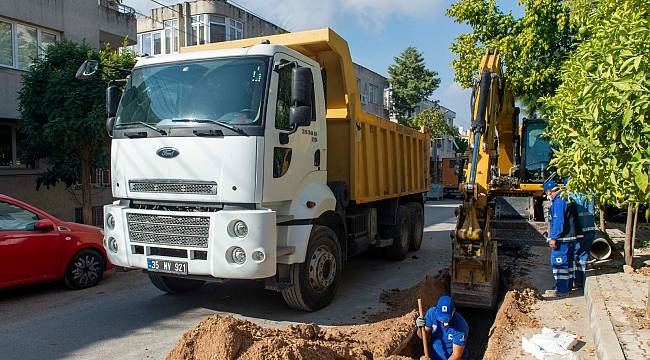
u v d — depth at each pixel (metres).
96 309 6.85
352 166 7.57
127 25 18.16
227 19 28.23
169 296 7.52
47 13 14.80
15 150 14.22
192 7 27.95
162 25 28.95
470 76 14.93
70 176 12.54
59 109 10.48
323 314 6.59
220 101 5.77
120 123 6.27
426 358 4.95
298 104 5.73
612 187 3.81
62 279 7.76
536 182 11.91
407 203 11.27
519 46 13.50
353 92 7.69
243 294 7.59
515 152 12.62
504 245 9.90
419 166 11.74
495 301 7.09
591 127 3.82
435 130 40.69
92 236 8.09
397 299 7.22
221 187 5.53
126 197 6.12
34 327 6.09
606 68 3.79
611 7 4.80
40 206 14.45
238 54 5.96
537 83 13.23
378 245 9.12
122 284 8.30
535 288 7.26
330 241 6.82
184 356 4.36
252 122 5.57
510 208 10.67
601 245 8.24
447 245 12.32
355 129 7.60
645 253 9.34
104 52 11.41
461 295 6.70
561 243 7.00
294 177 6.16
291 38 7.22
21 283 7.10
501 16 14.32
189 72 6.08
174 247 5.70
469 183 6.79
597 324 5.20
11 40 13.95
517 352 4.99
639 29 3.49
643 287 6.66
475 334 6.70
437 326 5.12
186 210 5.79
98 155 11.73
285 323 6.21
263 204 5.66
